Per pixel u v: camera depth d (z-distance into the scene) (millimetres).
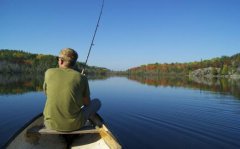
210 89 22141
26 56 91812
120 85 26562
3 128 7273
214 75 100875
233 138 6820
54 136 4738
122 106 11484
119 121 8477
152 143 6312
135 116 9258
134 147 6000
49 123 4082
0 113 9438
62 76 4059
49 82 4074
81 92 4168
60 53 4301
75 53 4340
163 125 8031
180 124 8203
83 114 4348
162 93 17766
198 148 6035
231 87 25219
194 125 8102
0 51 88625
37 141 4445
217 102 13148
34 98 13555
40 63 85438
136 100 13594
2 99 13125
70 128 4105
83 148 4547
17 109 10289
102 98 14367
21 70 78875
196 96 15883
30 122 4438
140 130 7434
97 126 4438
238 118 9156
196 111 10469
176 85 28359
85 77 4266
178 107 11406
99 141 4488
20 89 18656
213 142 6477
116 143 3852
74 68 4527
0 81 29141
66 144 4746
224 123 8430
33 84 24438
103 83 30047
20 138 4055
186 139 6684
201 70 106500
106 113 9758
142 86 25438
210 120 8812
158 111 10312
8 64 76375
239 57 100875
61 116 4020
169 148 5957
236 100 14016
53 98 4008
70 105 4023
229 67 100562
